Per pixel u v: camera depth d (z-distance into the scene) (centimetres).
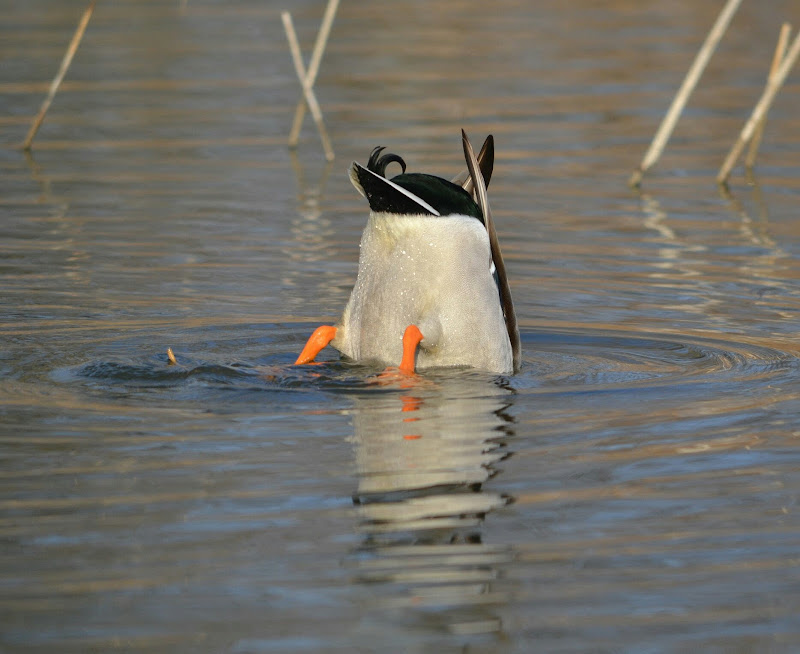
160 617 689
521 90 2738
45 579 729
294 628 680
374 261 1127
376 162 1095
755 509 845
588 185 2062
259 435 969
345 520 811
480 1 3891
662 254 1662
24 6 3641
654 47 3206
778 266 1596
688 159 2255
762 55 3119
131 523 802
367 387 1091
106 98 2623
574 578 744
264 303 1420
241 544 776
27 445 939
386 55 3073
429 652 661
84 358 1181
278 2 3766
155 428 983
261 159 2206
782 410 1052
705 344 1277
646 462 927
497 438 973
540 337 1309
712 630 688
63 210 1861
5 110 2512
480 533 799
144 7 3659
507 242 1725
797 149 2331
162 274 1535
